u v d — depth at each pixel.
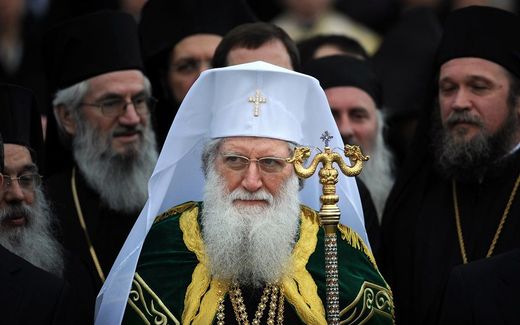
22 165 21.86
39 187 22.33
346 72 26.05
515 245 22.36
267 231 19.14
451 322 19.19
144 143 24.44
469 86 23.08
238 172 19.38
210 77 19.70
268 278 19.36
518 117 23.25
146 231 19.62
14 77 34.19
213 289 19.47
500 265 19.39
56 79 25.20
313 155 20.16
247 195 19.27
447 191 23.61
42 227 22.19
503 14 23.28
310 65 26.28
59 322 18.83
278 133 19.42
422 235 23.12
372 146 26.09
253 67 19.72
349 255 19.98
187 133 19.98
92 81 24.42
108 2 35.00
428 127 24.06
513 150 23.19
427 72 29.72
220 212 19.28
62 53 24.97
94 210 24.08
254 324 19.28
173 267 19.72
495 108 22.97
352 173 18.97
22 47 35.84
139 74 24.56
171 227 20.16
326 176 18.95
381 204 25.91
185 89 25.69
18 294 18.81
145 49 26.02
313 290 19.48
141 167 24.33
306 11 37.16
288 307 19.39
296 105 19.75
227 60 23.17
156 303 19.45
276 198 19.38
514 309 19.02
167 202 20.62
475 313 19.06
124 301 19.53
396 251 23.33
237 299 19.42
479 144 22.94
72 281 22.70
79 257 23.42
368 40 37.00
